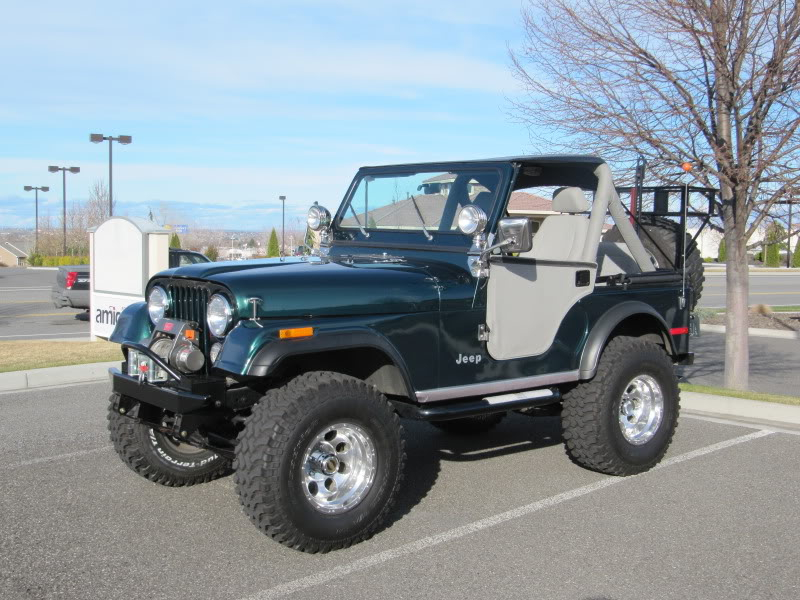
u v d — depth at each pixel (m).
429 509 4.66
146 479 5.18
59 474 5.27
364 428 4.02
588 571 3.77
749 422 6.89
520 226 4.27
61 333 14.25
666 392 5.46
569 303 5.02
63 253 50.28
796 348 12.64
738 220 7.59
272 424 3.76
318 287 4.12
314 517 3.86
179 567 3.80
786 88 6.77
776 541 4.14
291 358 4.29
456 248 4.79
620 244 6.18
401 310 4.31
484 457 5.82
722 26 6.71
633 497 4.86
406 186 5.34
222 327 3.96
